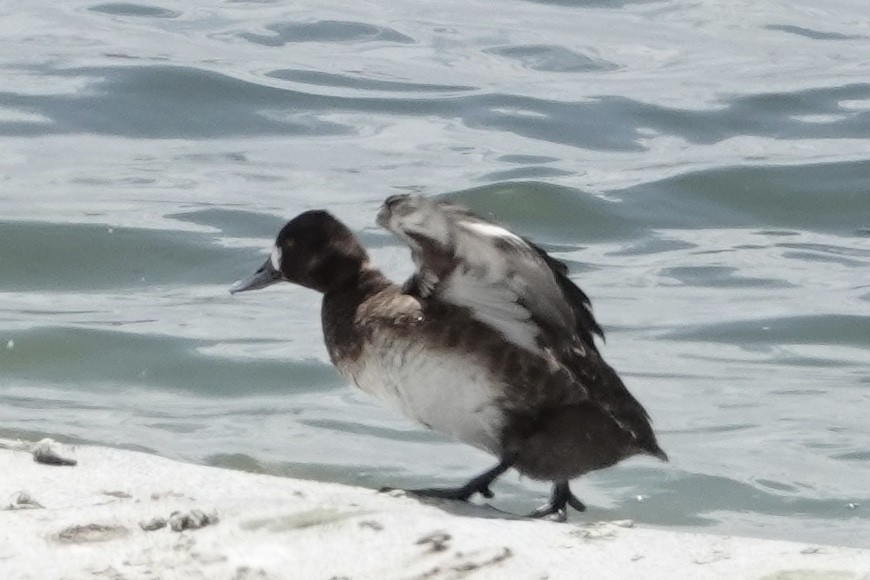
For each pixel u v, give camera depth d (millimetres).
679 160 17266
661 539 7039
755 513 9875
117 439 10711
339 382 12109
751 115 18781
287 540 6762
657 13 23641
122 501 7266
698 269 14820
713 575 6609
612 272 14781
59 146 17234
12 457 8023
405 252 14477
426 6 23594
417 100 19109
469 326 8023
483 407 8102
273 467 10297
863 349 13086
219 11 22844
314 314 13617
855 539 9469
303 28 22016
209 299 13844
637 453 8172
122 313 13359
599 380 8070
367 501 7680
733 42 22125
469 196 16062
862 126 18359
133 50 20312
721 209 16219
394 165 17000
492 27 22562
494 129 18312
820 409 11766
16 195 15680
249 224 15188
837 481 10383
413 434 11016
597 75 20375
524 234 15547
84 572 6414
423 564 6582
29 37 20922
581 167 17062
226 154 17250
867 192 16453
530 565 6621
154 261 14477
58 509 7078
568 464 8117
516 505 9844
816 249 15383
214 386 12031
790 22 23250
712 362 12766
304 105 18734
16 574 6371
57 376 12148
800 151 17516
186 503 7180
